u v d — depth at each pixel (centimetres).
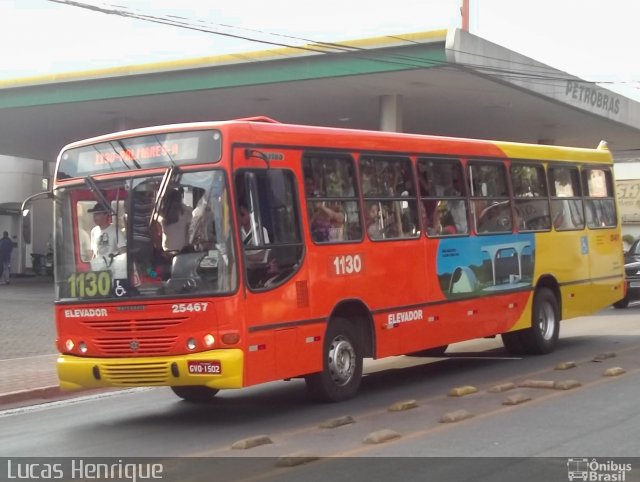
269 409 1048
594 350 1509
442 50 1989
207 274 925
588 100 2716
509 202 1396
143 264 950
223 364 908
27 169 3866
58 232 1017
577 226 1575
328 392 1049
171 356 933
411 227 1191
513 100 2511
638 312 2233
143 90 2338
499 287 1352
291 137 1022
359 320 1107
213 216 930
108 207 977
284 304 977
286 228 995
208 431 928
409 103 2567
